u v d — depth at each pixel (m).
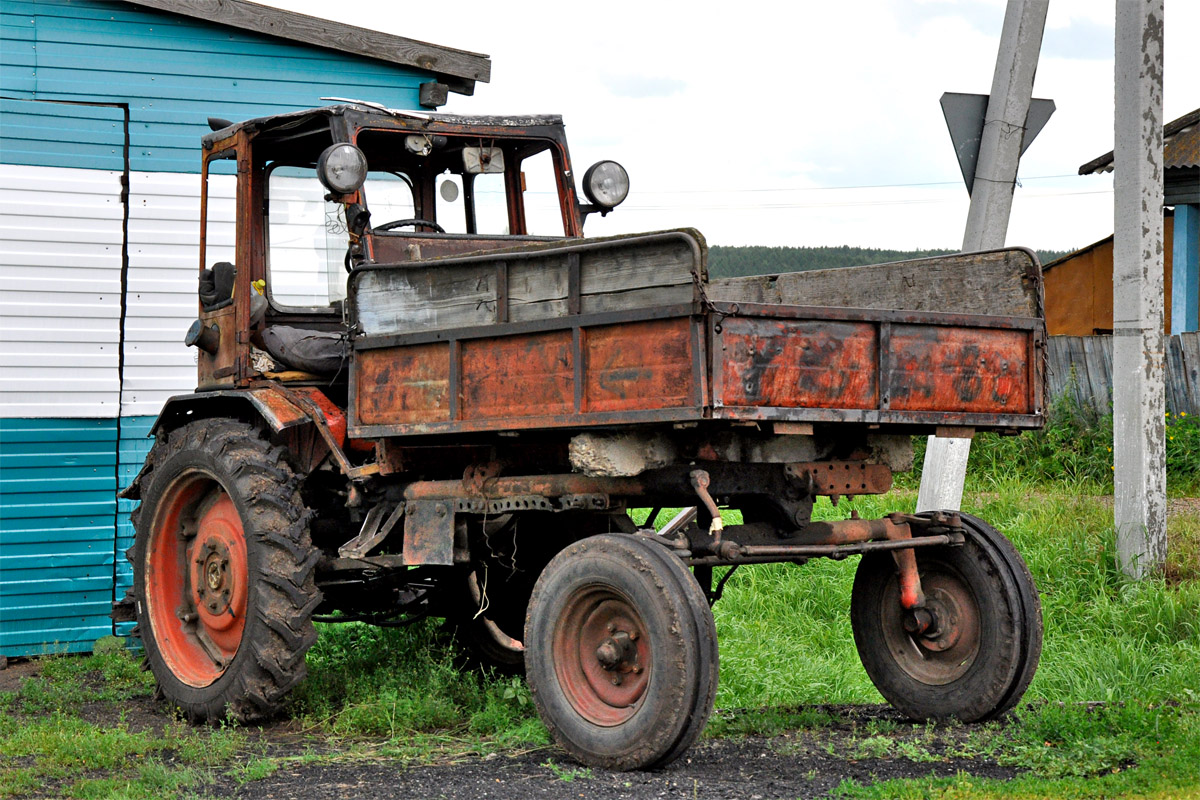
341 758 5.41
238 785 4.91
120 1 9.29
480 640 7.43
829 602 9.07
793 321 4.85
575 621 5.29
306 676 6.88
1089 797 4.43
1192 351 14.99
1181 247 18.08
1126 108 9.15
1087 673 6.93
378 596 7.80
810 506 5.84
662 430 5.14
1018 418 5.64
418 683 6.69
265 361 6.94
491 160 6.99
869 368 5.11
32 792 4.89
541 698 5.29
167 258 9.41
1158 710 5.63
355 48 9.90
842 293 6.60
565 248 5.08
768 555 5.44
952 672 6.01
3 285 8.91
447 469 6.27
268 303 6.93
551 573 5.31
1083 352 15.39
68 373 9.12
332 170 5.97
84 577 9.18
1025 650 5.78
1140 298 9.01
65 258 9.10
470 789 4.71
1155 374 9.01
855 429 5.77
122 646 8.93
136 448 9.32
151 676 8.01
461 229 7.18
